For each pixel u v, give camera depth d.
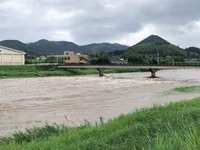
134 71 162.75
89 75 130.75
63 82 87.19
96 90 63.78
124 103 42.62
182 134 6.24
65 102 45.50
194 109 17.94
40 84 80.69
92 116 32.22
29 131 18.81
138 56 191.50
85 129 16.77
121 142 12.90
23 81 92.38
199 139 4.97
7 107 41.25
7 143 16.50
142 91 59.56
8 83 84.62
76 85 76.69
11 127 27.80
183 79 100.88
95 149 12.24
